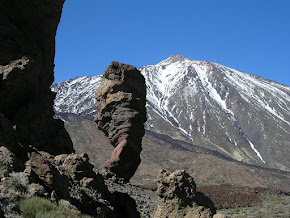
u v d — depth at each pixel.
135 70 31.81
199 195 18.11
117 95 30.08
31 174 13.53
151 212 25.12
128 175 30.12
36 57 20.95
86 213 15.31
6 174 12.89
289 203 54.75
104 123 30.66
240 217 40.34
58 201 13.36
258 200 58.28
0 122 15.34
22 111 20.45
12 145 15.42
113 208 18.06
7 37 20.77
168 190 17.81
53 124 24.08
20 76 19.91
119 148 29.14
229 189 70.62
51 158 18.36
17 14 21.89
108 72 31.25
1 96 19.44
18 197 11.84
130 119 29.64
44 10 22.81
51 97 23.91
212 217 17.11
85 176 18.12
